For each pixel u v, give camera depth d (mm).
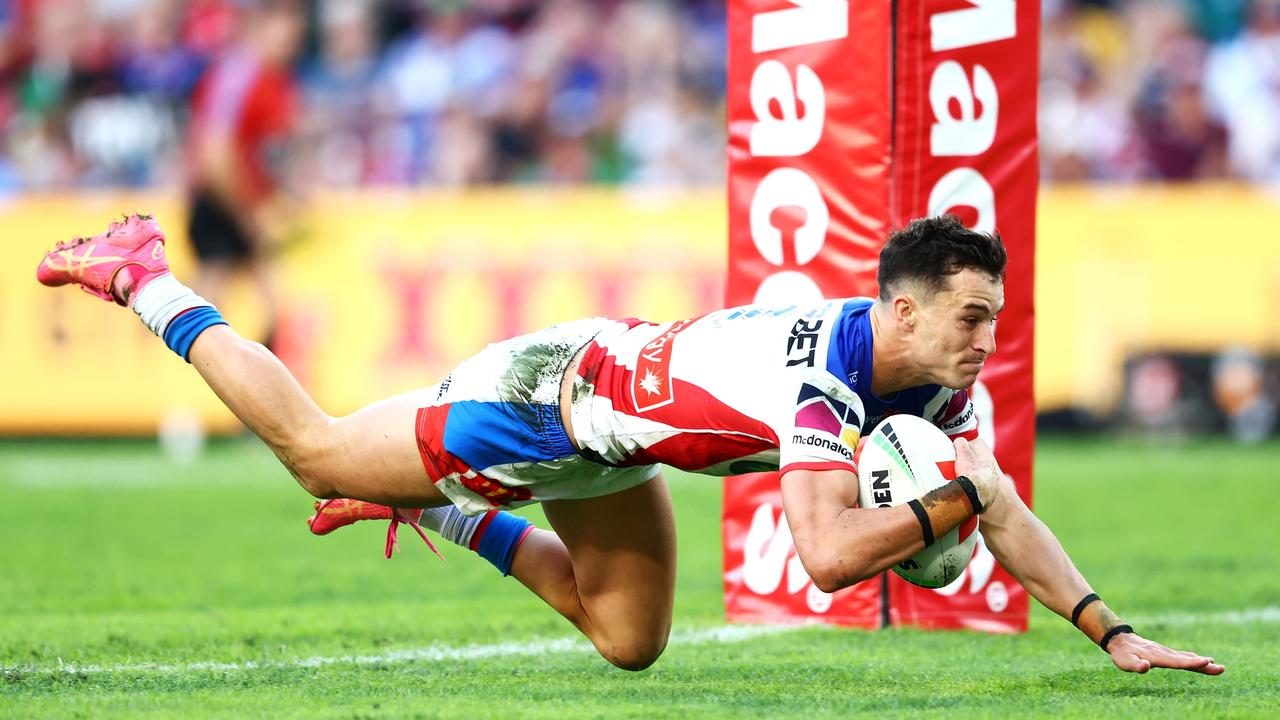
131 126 53406
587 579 14453
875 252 17422
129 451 42719
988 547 13875
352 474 13727
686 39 54219
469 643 17266
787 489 12375
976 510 12484
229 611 19859
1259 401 42688
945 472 12703
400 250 42938
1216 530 28469
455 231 42938
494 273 42750
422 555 25891
